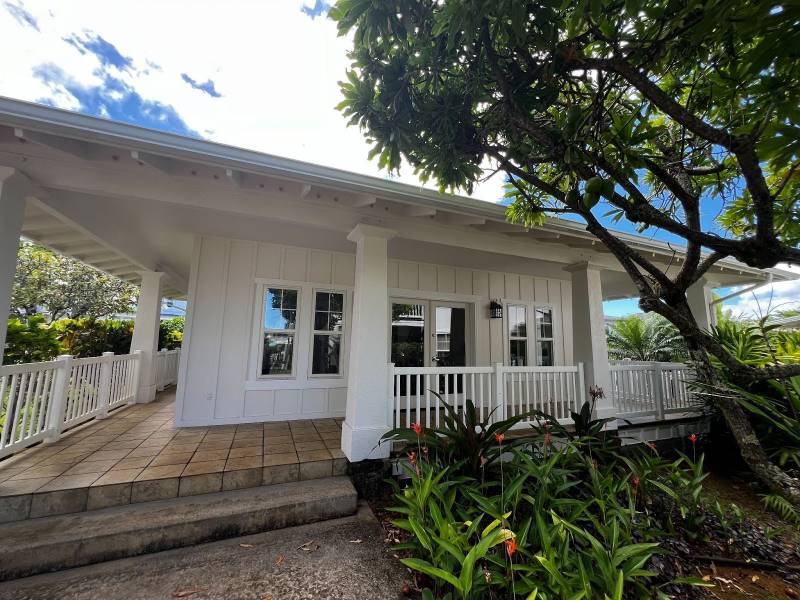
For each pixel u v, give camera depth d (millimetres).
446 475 2980
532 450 3514
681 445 5270
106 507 2781
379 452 3555
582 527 2697
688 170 2096
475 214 3703
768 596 2414
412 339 6324
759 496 3846
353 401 3582
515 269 6832
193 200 3252
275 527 2869
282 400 5223
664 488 3049
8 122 2314
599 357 4926
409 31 2053
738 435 1909
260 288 5238
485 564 2236
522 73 2162
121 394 5609
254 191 3291
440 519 2234
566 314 7660
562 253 5008
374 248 3809
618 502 2854
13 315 11312
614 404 5168
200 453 3596
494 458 3164
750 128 1803
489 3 1541
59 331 7086
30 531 2443
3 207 2678
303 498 3020
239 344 5055
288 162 2939
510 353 6977
